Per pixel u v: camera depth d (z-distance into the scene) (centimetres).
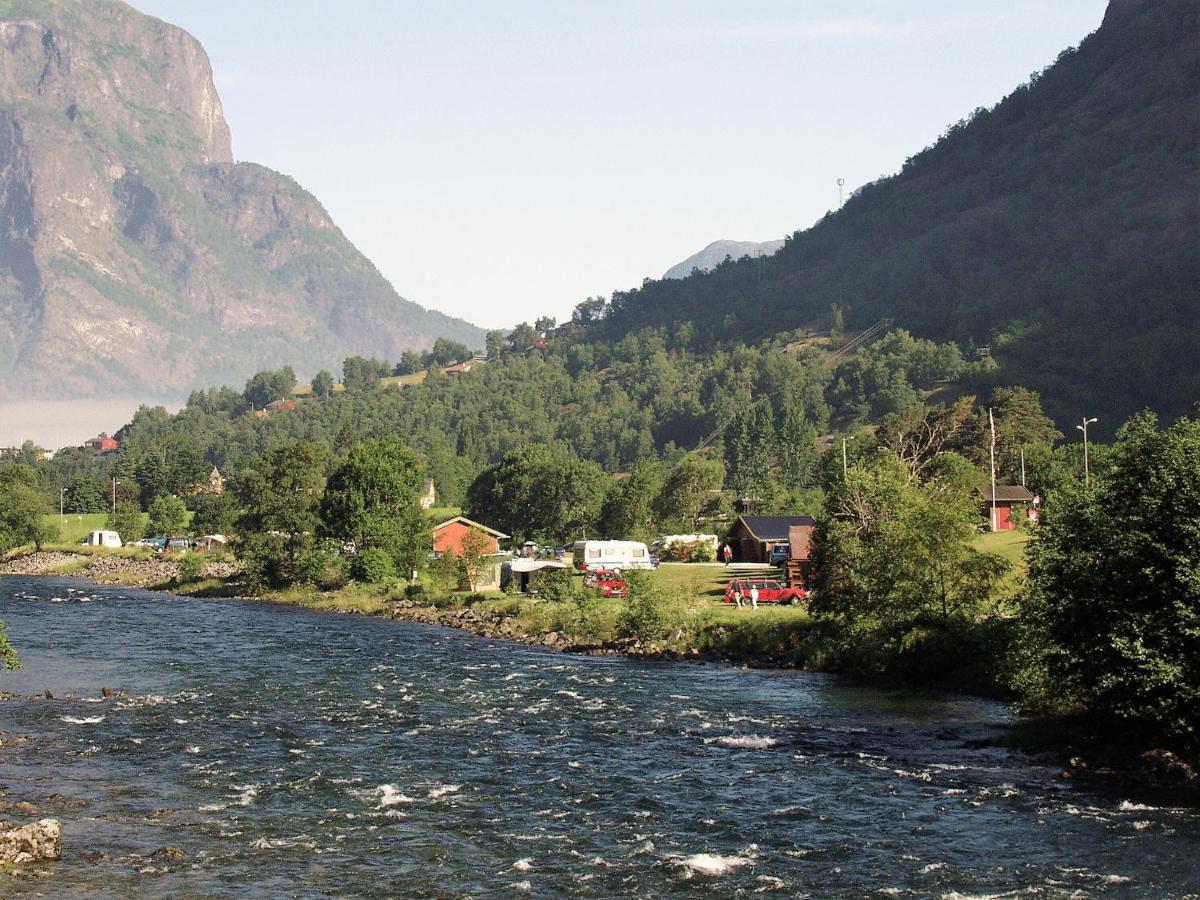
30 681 7069
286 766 4869
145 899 3300
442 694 6619
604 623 8994
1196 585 4428
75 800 4306
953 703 6256
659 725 5722
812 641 7738
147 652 8444
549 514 19612
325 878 3494
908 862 3641
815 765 4881
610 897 3356
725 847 3800
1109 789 4456
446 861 3656
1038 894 3362
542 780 4650
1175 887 3406
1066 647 4981
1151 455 4894
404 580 13162
